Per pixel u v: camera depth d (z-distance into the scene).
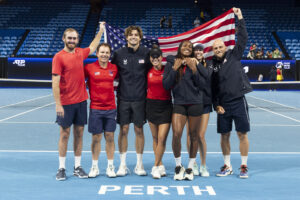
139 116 5.90
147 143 8.53
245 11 38.06
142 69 5.92
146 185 5.30
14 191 4.97
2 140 8.70
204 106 5.94
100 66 5.83
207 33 7.54
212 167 6.41
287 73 29.17
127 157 7.11
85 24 35.50
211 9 38.41
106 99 5.78
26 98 20.77
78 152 5.82
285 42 34.34
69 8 38.19
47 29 35.06
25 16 36.72
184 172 5.82
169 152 7.57
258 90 29.11
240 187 5.20
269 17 37.41
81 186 5.23
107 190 5.04
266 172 6.02
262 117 13.20
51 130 10.18
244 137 5.81
